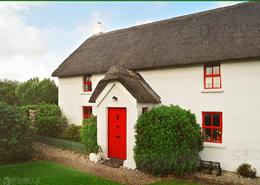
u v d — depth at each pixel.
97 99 14.77
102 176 11.55
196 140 12.41
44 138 18.98
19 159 14.12
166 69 15.23
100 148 14.41
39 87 32.31
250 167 12.13
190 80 14.34
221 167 13.12
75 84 21.36
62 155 15.44
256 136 12.20
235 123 12.82
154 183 10.64
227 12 15.78
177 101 14.77
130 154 13.04
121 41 20.23
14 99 22.11
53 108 21.36
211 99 13.62
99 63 18.95
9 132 13.80
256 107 12.24
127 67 16.38
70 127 19.88
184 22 17.47
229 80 13.06
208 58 13.27
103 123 14.51
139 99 13.10
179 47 15.30
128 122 13.30
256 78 12.28
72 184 9.98
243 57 12.23
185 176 11.81
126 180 11.06
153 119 12.11
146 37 18.50
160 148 11.48
